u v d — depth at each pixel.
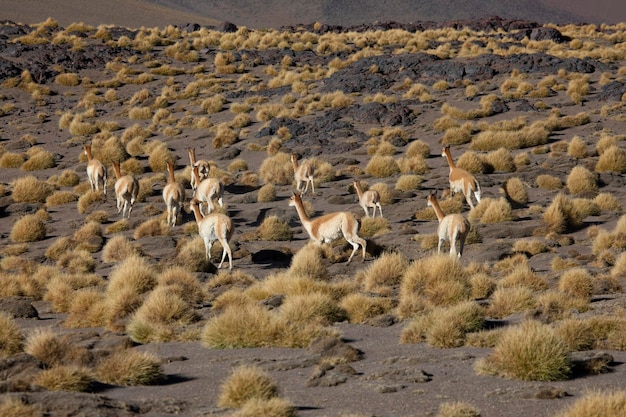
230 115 123.38
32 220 64.19
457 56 150.88
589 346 26.80
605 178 78.62
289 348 28.78
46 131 119.50
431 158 95.06
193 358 27.61
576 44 163.50
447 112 114.06
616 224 60.94
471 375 23.47
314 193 79.12
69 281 44.03
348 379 23.30
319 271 44.72
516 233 58.00
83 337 30.89
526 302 33.97
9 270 50.12
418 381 22.72
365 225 61.03
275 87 139.12
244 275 45.09
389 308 35.06
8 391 20.19
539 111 114.31
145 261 49.03
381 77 134.25
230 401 20.98
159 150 99.38
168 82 142.25
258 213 69.25
